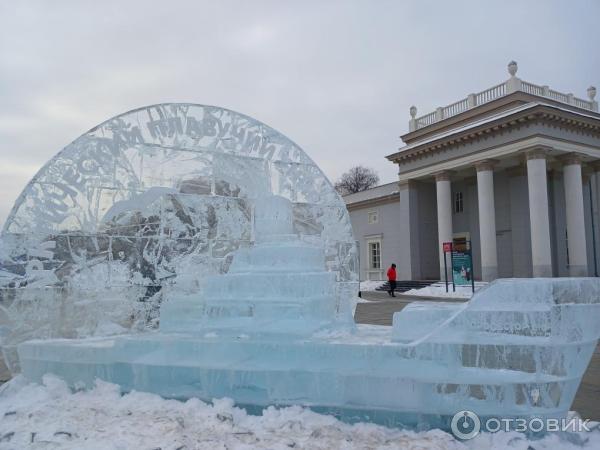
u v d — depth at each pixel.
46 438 4.15
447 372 4.40
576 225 22.56
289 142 7.35
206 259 6.99
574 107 24.17
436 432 4.20
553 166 24.58
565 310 4.27
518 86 23.50
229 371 4.91
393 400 4.46
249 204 7.21
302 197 7.29
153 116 6.87
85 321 6.32
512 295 4.40
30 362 5.60
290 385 4.73
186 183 6.95
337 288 7.24
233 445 3.96
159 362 5.16
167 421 4.40
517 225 24.34
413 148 26.72
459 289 22.52
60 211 6.32
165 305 6.23
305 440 4.06
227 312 5.73
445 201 25.53
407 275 27.80
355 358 4.63
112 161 6.62
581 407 5.35
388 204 30.42
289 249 5.86
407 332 4.97
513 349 4.36
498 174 25.66
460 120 25.84
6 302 5.96
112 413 4.70
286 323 5.41
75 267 6.34
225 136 7.13
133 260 6.67
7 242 6.03
